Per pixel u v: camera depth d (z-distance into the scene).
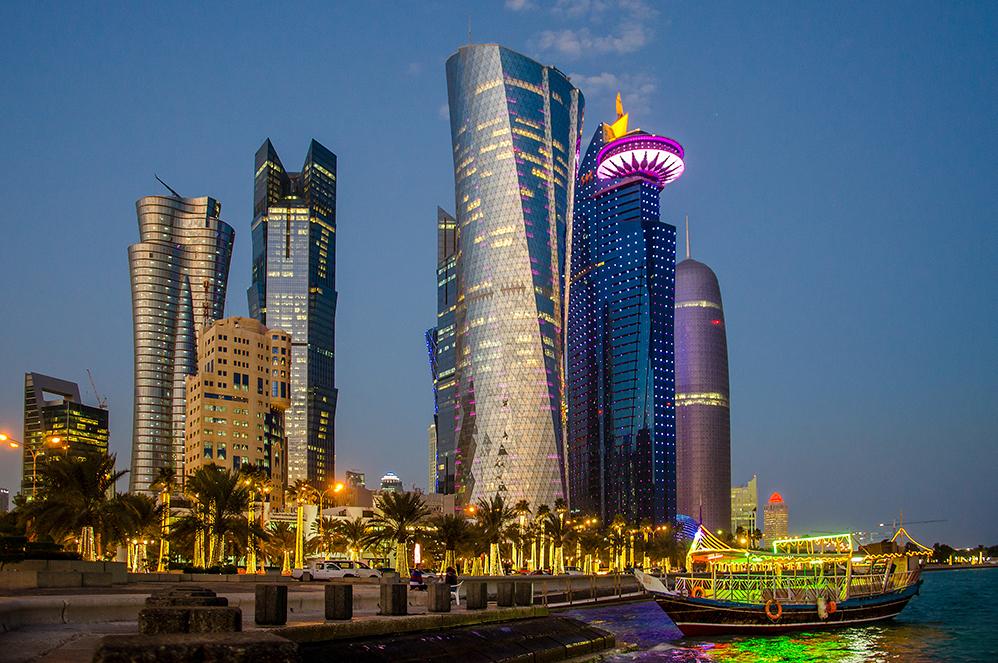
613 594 161.12
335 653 35.31
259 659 10.28
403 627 41.38
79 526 88.19
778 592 102.62
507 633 51.59
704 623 92.62
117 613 36.81
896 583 113.44
